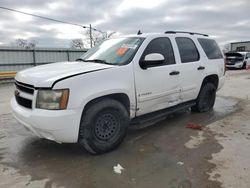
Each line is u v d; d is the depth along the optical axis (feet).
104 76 11.92
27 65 62.64
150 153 12.47
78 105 10.94
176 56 16.10
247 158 11.75
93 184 9.76
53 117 10.51
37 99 10.89
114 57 13.88
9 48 58.90
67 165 11.34
